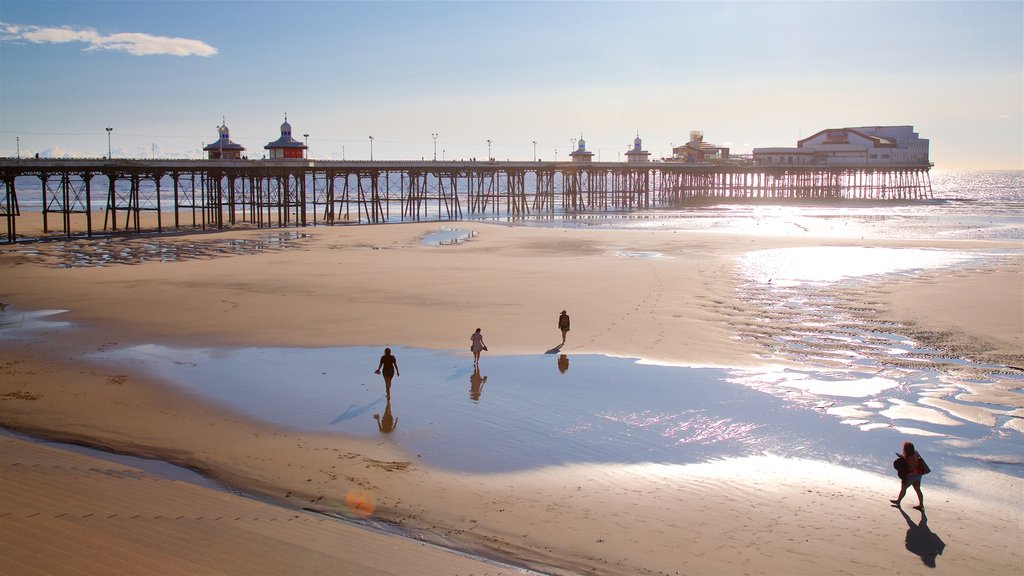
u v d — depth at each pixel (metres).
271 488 13.41
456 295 35.72
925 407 18.95
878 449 15.98
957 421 17.89
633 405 18.91
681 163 131.88
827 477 14.38
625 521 12.12
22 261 49.38
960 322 29.19
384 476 14.08
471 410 18.45
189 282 40.09
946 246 58.19
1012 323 28.84
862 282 39.19
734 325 28.89
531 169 107.00
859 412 18.50
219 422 17.41
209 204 88.19
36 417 17.50
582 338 26.67
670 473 14.43
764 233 73.12
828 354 24.47
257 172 82.94
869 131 164.25
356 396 19.70
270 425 17.22
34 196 146.00
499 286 38.34
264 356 24.23
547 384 20.81
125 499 11.76
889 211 115.00
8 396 19.27
